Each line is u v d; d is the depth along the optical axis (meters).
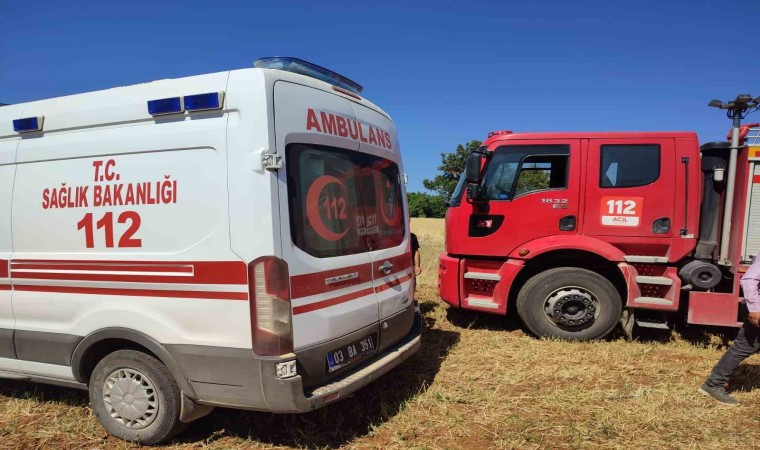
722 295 4.99
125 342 3.36
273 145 2.86
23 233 3.54
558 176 5.58
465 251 5.79
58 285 3.41
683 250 5.18
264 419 3.69
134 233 3.16
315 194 3.19
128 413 3.33
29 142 3.52
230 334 2.93
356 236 3.57
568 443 3.32
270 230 2.83
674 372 4.54
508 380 4.39
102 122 3.27
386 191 4.09
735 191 5.02
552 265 5.82
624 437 3.37
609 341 5.57
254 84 2.89
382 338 3.75
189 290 3.01
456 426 3.55
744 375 4.44
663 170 5.23
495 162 5.68
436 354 5.13
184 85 3.07
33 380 3.70
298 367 2.96
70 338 3.39
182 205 3.02
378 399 4.04
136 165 3.16
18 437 3.47
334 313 3.23
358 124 3.73
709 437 3.35
